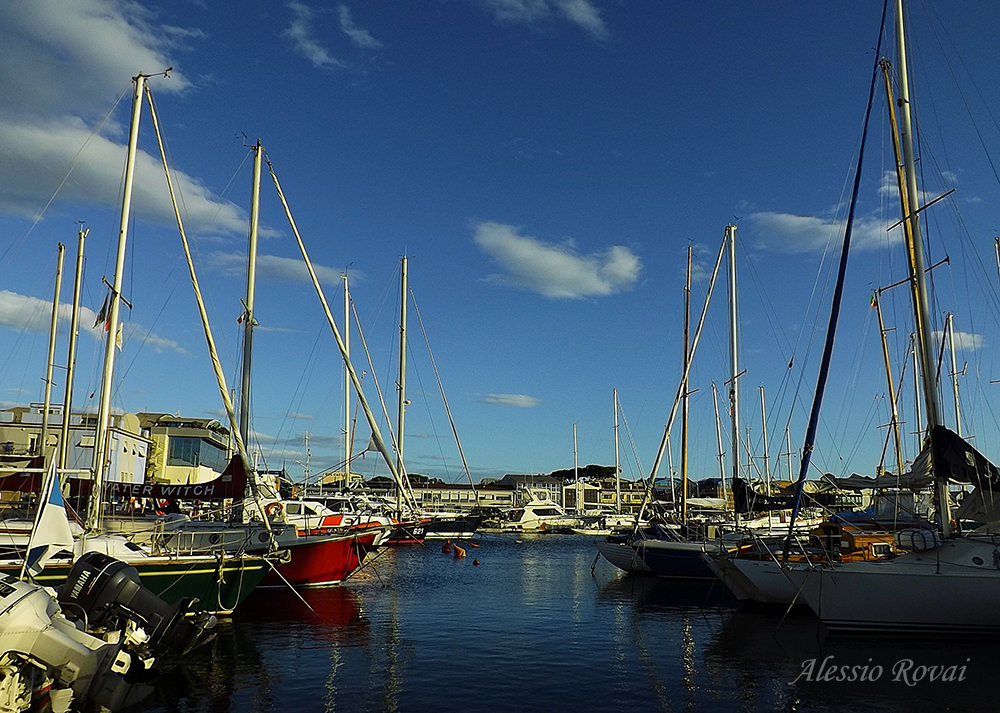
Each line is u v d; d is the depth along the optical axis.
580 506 103.69
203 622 15.85
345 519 30.94
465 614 23.38
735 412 35.88
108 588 14.09
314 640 18.70
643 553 33.69
